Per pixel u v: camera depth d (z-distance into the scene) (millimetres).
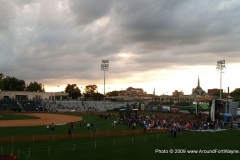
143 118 93062
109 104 189750
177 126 71812
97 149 46969
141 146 49844
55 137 56438
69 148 47219
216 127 76562
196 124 75500
